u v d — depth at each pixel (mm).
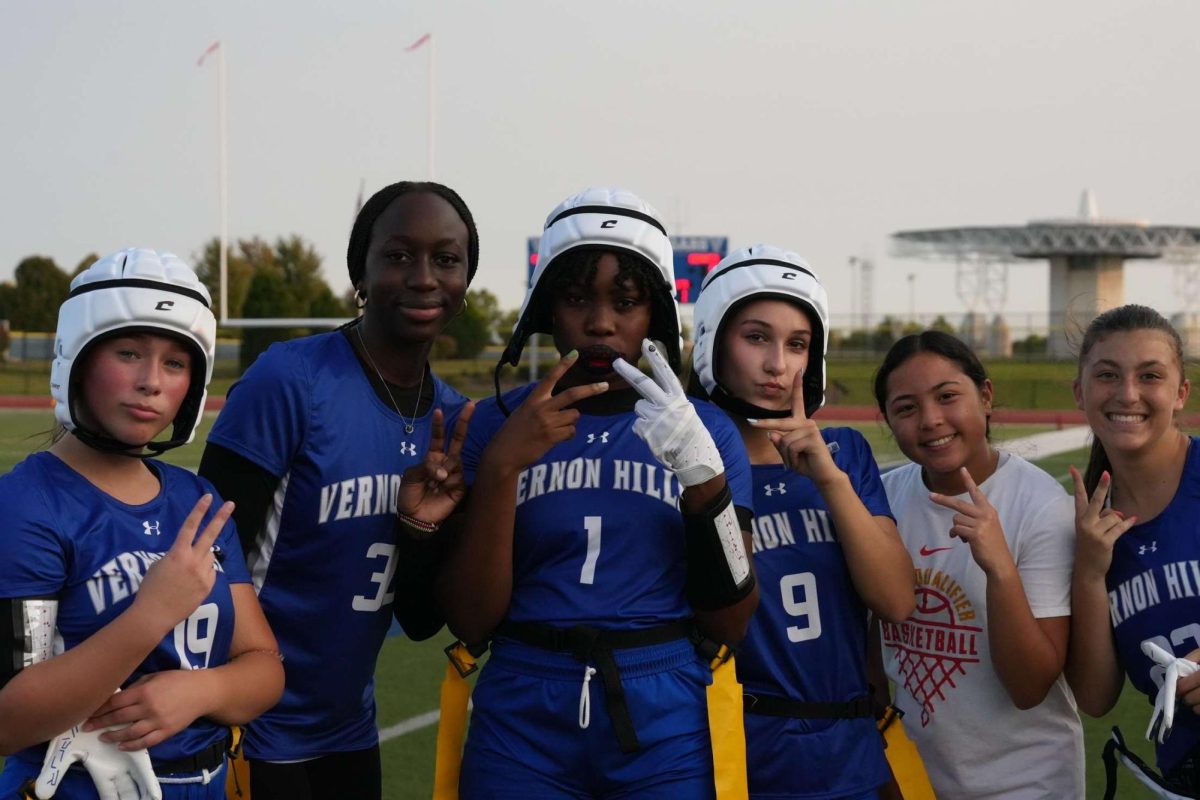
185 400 2627
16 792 2361
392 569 3135
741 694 2750
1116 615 3068
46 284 56938
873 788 3053
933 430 3227
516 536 2764
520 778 2646
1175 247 65312
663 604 2717
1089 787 4820
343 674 3129
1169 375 3012
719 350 3201
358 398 3086
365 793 3258
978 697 3164
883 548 3004
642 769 2623
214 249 60406
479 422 2969
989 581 2992
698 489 2588
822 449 2971
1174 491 3029
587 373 2811
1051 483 3270
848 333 42656
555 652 2666
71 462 2479
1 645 2291
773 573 3055
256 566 3066
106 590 2396
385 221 3055
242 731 2855
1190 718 2922
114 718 2344
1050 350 40844
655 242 2779
